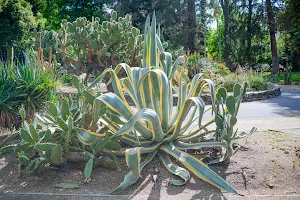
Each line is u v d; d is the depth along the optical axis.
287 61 32.69
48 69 6.32
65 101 3.78
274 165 3.65
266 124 6.57
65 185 3.21
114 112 3.75
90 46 10.57
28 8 16.20
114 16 11.23
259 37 28.27
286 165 3.65
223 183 3.12
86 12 33.72
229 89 12.82
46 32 16.36
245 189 3.18
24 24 15.42
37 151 3.71
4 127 5.16
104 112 3.62
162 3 30.38
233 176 3.40
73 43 11.03
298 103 10.52
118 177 3.41
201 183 3.27
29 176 3.48
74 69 11.39
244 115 8.14
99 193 3.09
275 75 22.36
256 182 3.29
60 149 3.31
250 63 29.55
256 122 6.88
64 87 12.13
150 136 3.70
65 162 3.61
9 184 3.33
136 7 30.08
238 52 29.44
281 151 4.11
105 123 3.78
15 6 14.97
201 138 4.16
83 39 10.74
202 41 36.25
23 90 5.34
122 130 3.18
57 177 3.41
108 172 3.52
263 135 5.00
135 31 10.88
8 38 15.02
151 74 3.61
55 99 5.87
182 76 4.53
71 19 33.50
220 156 3.79
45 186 3.25
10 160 4.02
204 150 4.02
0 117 5.11
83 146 3.70
